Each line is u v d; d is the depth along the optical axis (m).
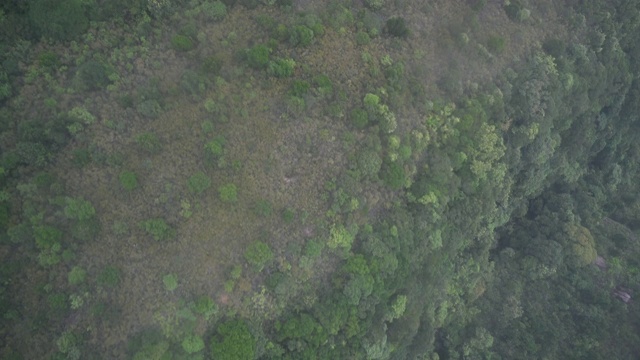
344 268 37.06
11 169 32.62
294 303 36.12
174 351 32.66
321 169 37.38
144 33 37.62
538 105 45.62
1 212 31.55
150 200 34.25
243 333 33.53
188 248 33.94
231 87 37.16
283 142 36.91
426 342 43.88
